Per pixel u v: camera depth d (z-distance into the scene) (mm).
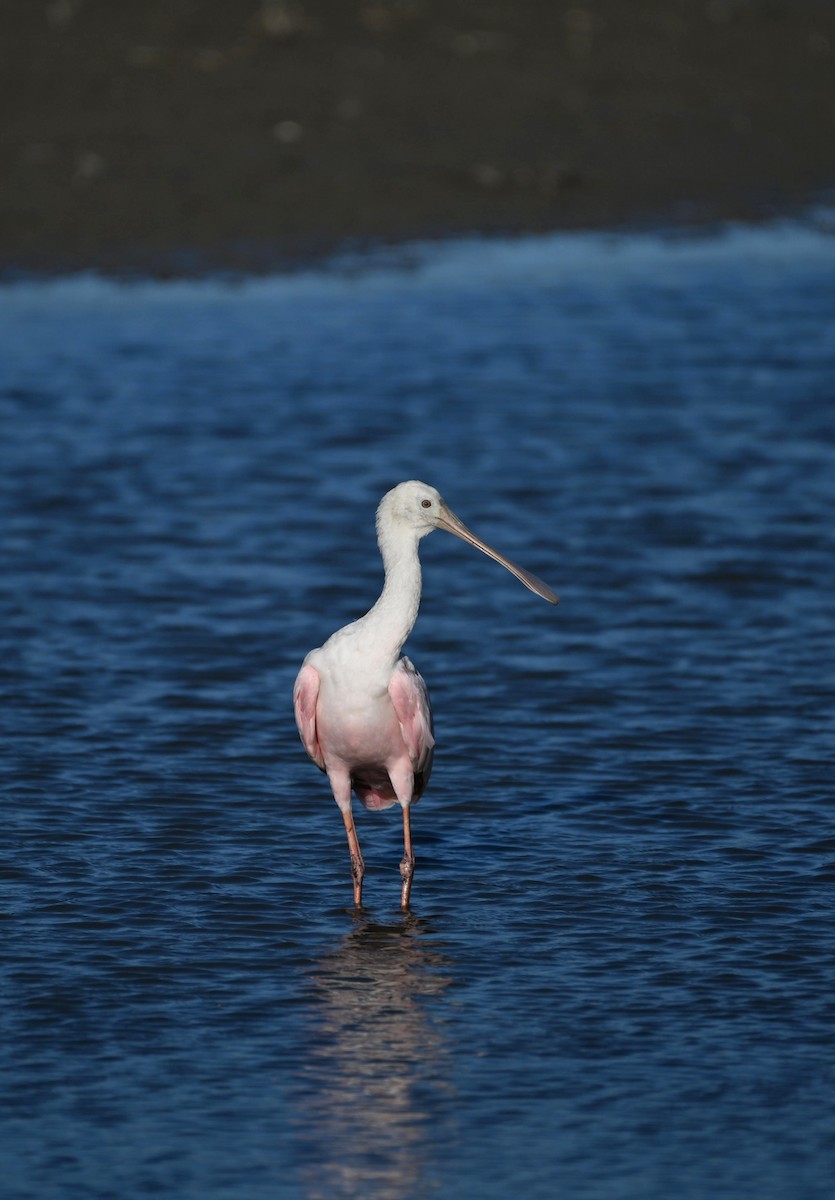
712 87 41156
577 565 18672
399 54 40031
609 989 9922
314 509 20688
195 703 14766
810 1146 8336
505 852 11922
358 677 10734
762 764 13398
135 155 33656
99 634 16500
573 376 26766
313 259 31578
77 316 28781
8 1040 9312
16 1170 8117
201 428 23953
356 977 10094
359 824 12461
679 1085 8875
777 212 35938
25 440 23266
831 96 41375
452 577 18469
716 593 17719
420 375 26719
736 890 11211
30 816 12383
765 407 25156
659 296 31328
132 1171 8125
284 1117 8617
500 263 32531
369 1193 7949
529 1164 8188
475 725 14297
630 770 13312
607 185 36125
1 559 18750
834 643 16234
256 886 11359
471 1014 9648
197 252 31234
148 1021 9547
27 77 36344
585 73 40781
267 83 37344
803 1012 9609
